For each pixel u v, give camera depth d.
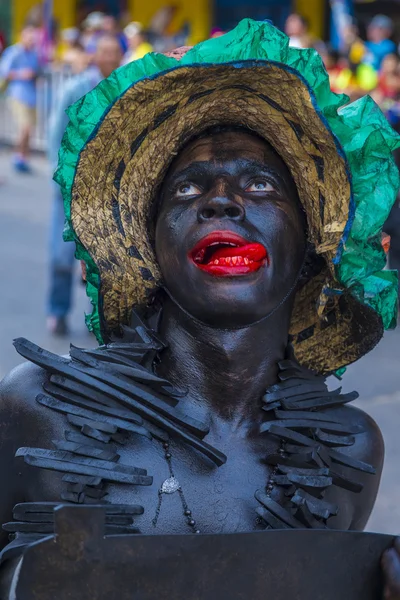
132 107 2.55
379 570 2.35
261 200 2.62
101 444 2.48
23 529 2.38
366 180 2.66
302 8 25.25
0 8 26.98
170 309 2.71
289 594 2.26
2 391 2.64
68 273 9.17
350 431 2.72
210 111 2.63
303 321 2.88
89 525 2.10
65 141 2.69
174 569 2.17
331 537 2.30
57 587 2.09
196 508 2.52
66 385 2.53
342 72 13.48
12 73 18.70
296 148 2.64
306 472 2.58
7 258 12.13
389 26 16.34
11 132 21.33
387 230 8.79
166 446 2.55
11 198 16.12
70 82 8.73
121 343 2.68
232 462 2.61
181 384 2.68
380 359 8.64
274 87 2.53
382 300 2.80
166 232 2.60
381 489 5.97
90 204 2.69
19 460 2.55
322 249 2.68
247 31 2.52
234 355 2.65
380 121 2.71
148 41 20.75
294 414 2.68
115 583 2.12
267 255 2.57
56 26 23.17
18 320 9.68
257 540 2.23
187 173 2.63
